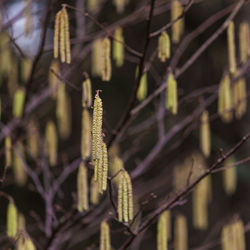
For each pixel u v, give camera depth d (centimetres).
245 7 872
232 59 465
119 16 778
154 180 759
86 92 419
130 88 1038
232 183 593
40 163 613
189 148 826
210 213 1034
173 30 511
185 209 1076
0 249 531
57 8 696
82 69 679
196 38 964
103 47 430
